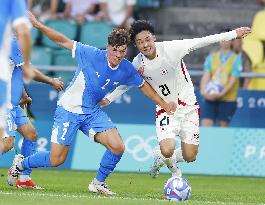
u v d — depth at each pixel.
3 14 24.73
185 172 49.50
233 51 51.84
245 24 64.50
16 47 33.50
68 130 34.19
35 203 28.05
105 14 59.78
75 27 59.72
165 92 35.41
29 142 36.34
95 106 34.50
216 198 34.66
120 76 33.81
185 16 64.56
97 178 34.66
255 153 49.75
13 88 33.97
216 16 64.62
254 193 38.66
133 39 33.78
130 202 29.11
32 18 33.12
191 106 35.81
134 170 49.12
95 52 33.62
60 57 58.78
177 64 34.78
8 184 37.03
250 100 52.22
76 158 50.03
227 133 50.03
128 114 51.94
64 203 28.19
